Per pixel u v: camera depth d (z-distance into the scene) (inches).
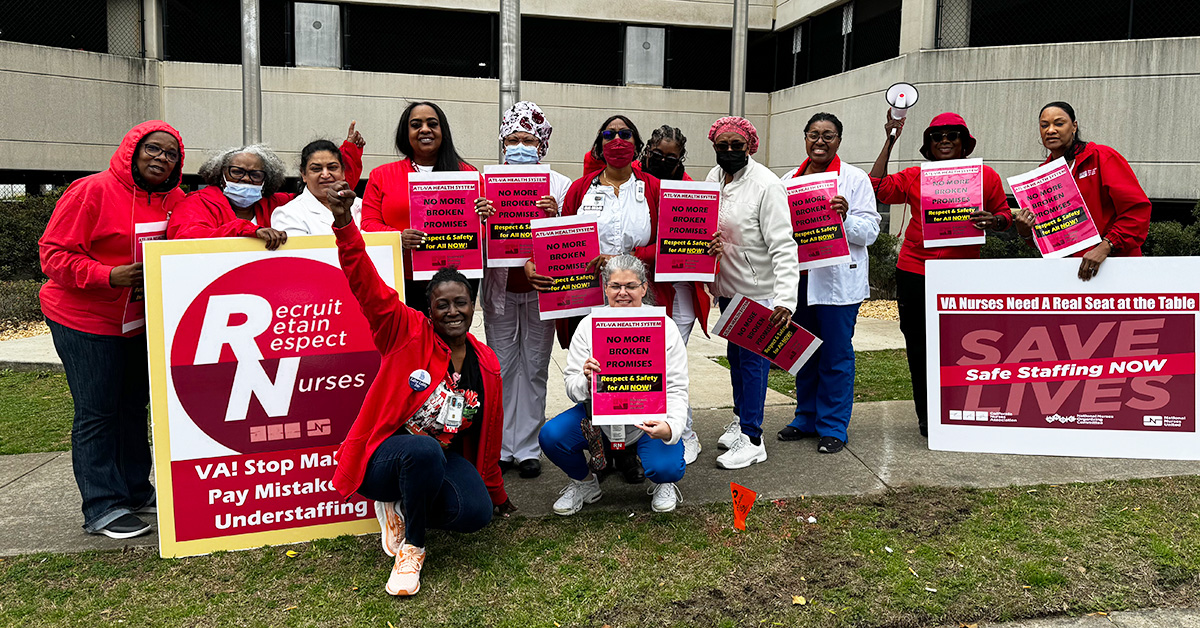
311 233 149.4
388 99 624.4
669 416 137.8
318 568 127.5
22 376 277.7
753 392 170.2
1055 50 456.8
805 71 644.1
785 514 145.7
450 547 133.4
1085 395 174.2
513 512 147.9
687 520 143.6
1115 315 172.6
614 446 139.9
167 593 119.7
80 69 563.5
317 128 617.0
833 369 179.8
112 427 139.6
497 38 643.5
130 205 134.7
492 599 117.4
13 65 538.3
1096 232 170.4
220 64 599.8
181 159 137.9
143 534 138.9
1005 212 183.8
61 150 560.7
